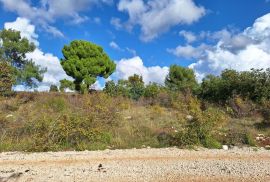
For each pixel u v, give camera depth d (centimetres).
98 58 3700
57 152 1498
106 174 1102
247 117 2339
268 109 2289
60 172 1131
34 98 2658
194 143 1645
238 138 1745
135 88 3169
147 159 1338
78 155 1416
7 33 3384
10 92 2652
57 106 2267
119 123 1905
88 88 3638
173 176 1077
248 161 1321
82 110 1883
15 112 2211
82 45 3675
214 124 1769
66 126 1619
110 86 3130
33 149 1533
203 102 2831
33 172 1131
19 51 3369
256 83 2812
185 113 2347
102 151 1514
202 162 1292
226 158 1377
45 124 1642
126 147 1616
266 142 1728
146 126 1875
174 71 4238
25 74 3306
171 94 2961
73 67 3584
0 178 1055
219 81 3081
